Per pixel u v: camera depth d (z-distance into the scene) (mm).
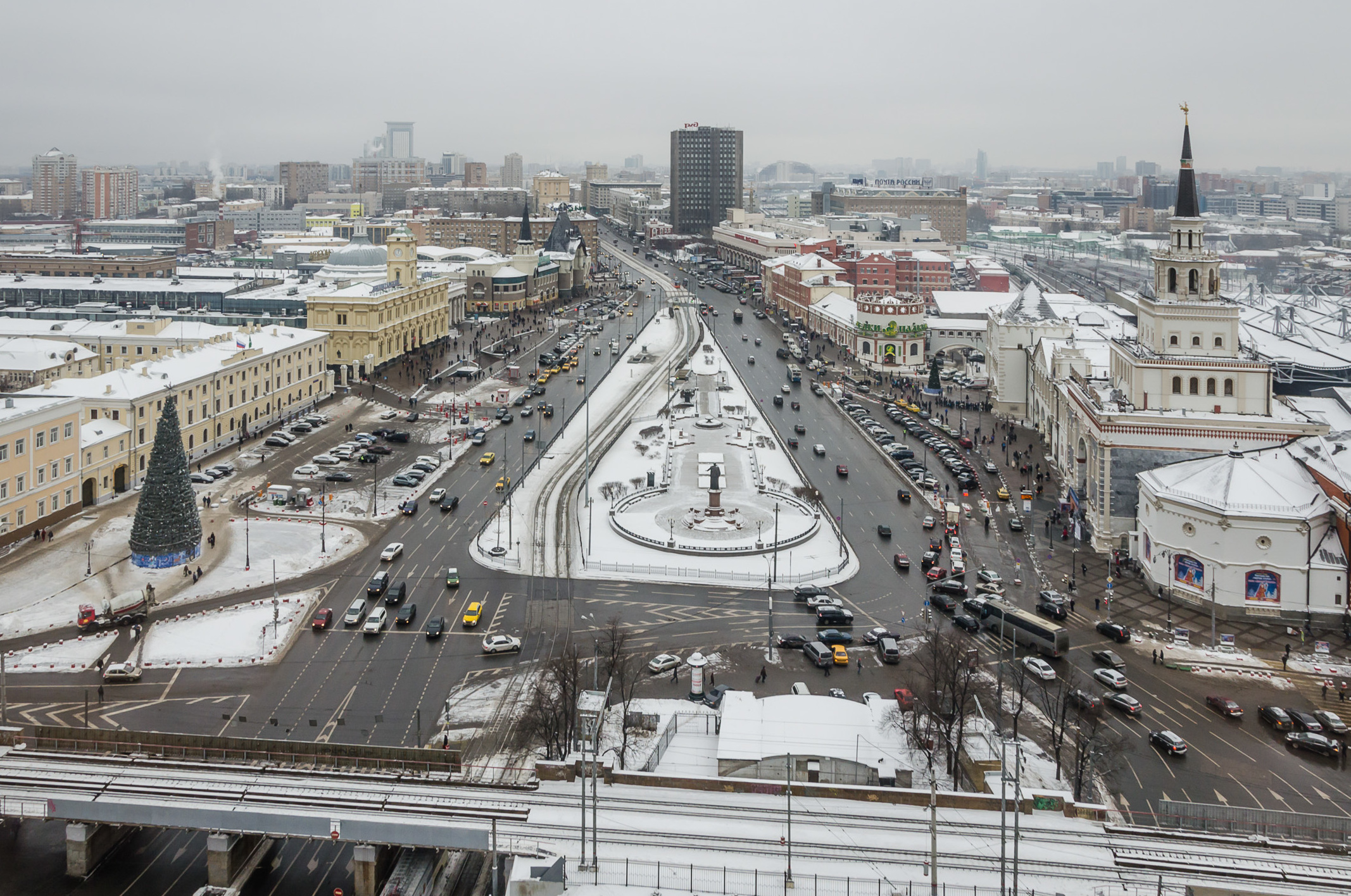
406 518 180750
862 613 144250
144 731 103000
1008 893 80000
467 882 89312
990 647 133625
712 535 173000
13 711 113250
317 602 144500
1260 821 95312
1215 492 148125
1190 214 173000
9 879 87000
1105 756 101812
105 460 187250
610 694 115312
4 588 147500
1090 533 174125
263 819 85938
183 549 157250
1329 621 141625
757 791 94812
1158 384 171125
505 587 151375
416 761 99375
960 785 99875
